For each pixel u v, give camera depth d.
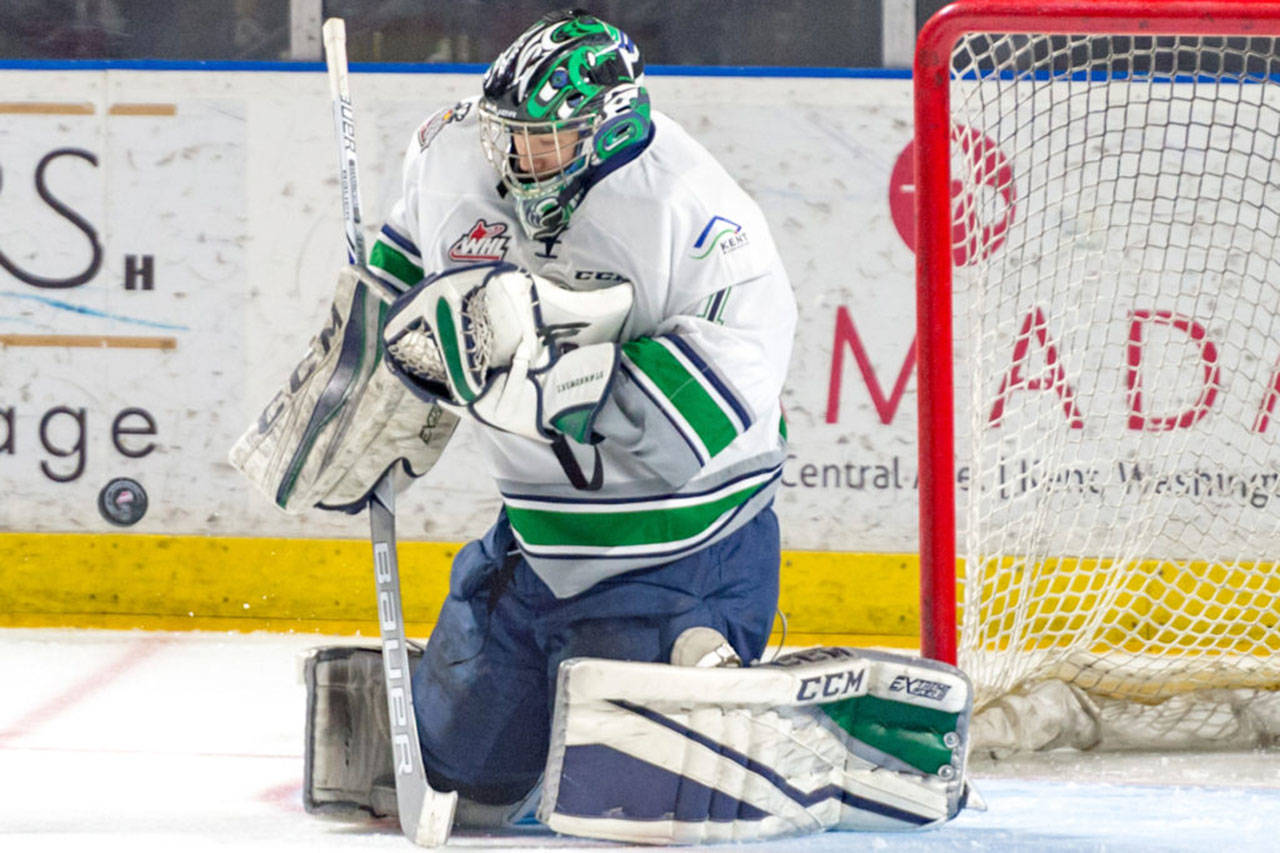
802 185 17.12
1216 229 15.97
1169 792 10.33
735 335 8.52
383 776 9.38
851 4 17.58
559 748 8.17
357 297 9.25
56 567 17.67
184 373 17.56
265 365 17.52
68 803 9.97
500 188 8.87
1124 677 11.98
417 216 9.42
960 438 16.27
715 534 8.92
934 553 10.50
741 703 8.26
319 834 8.99
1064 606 15.89
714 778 8.30
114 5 18.00
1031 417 16.09
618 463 8.65
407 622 17.34
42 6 18.05
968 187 12.43
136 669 15.13
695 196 8.56
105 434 17.64
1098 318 16.00
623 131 8.50
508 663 8.96
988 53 12.49
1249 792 10.34
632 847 8.54
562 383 8.19
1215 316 15.95
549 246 8.76
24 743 12.03
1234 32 10.35
